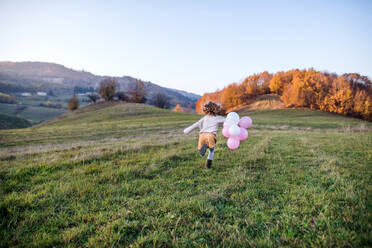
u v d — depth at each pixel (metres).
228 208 3.04
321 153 6.43
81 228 2.57
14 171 4.64
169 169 4.95
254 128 19.91
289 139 9.68
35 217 2.78
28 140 16.75
